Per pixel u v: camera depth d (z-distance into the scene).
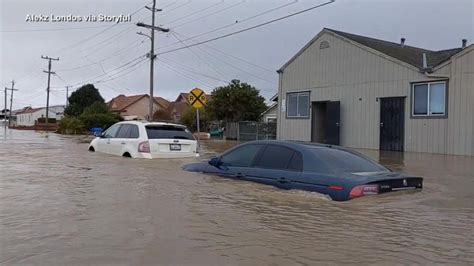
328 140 24.03
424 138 19.69
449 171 11.45
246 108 42.72
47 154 13.94
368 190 6.39
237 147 8.53
